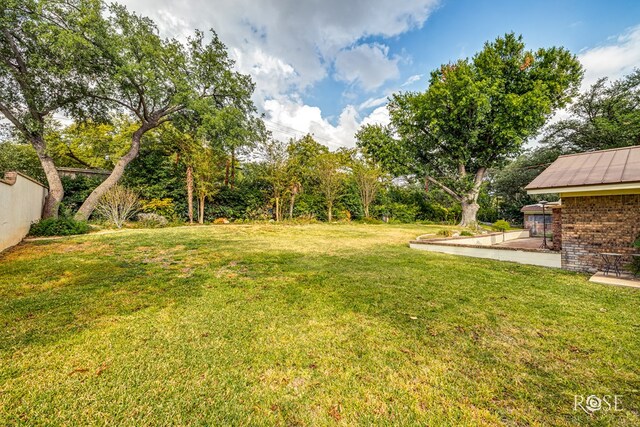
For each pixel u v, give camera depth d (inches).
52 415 67.1
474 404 74.0
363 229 612.1
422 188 1278.3
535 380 84.0
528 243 437.1
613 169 216.8
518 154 690.2
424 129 733.3
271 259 255.3
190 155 637.9
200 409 70.6
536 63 640.4
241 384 80.3
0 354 91.1
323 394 77.0
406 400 75.0
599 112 757.9
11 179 297.4
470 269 228.4
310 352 97.9
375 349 100.4
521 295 163.2
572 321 126.3
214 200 696.4
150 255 259.3
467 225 692.7
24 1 384.8
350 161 1083.9
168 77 494.9
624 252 212.2
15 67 424.8
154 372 84.4
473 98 599.8
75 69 435.8
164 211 603.5
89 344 99.3
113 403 71.5
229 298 151.1
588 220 227.8
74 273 194.1
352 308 139.0
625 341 107.7
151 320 121.1
